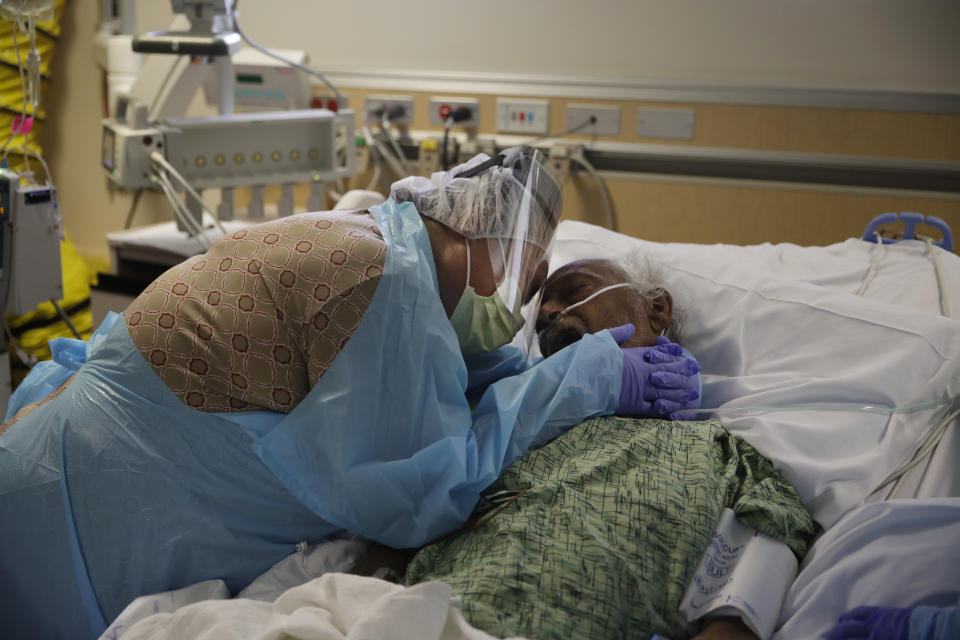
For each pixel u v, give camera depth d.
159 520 1.18
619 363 1.50
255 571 1.24
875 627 1.04
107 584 1.19
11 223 2.03
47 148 3.41
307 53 3.21
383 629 0.92
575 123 2.94
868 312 1.59
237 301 1.22
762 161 2.78
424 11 3.03
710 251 2.02
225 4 2.36
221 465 1.20
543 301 1.67
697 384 1.58
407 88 3.08
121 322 1.24
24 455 1.19
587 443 1.39
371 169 3.21
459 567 1.17
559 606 1.10
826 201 2.75
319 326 1.20
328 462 1.19
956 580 1.12
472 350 1.42
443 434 1.25
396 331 1.22
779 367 1.61
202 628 1.01
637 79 2.83
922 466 1.42
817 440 1.42
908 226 2.02
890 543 1.19
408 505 1.23
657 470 1.30
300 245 1.24
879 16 2.59
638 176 2.93
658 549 1.21
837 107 2.65
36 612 1.19
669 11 2.78
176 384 1.19
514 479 1.30
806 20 2.66
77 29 3.25
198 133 2.34
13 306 2.09
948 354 1.49
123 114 2.64
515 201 1.41
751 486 1.35
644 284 1.71
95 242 3.48
